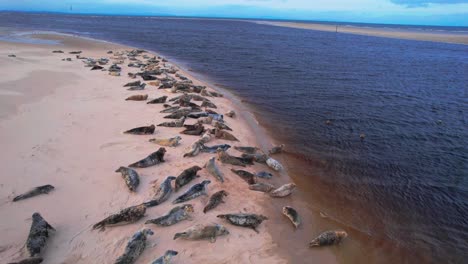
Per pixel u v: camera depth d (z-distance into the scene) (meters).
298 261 6.83
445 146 13.48
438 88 23.59
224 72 27.23
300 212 8.61
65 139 11.06
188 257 6.48
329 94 21.09
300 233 7.75
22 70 20.42
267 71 28.12
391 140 13.95
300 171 10.98
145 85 19.75
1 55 25.42
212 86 22.23
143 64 27.03
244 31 83.06
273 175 10.45
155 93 18.19
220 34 68.88
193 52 38.41
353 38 70.81
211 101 17.81
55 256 6.15
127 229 7.09
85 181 8.72
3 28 57.03
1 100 14.10
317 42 57.31
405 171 11.36
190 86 19.56
